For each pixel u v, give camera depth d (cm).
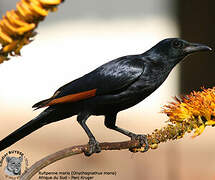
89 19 2348
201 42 1744
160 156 1208
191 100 436
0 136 1435
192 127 430
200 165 1128
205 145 1332
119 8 2281
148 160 1187
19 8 207
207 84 1764
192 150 1282
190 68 1795
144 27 2264
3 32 212
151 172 1088
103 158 1191
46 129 1530
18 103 1905
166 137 446
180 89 1828
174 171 1102
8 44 214
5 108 1833
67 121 1677
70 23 2342
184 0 1767
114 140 1440
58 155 380
